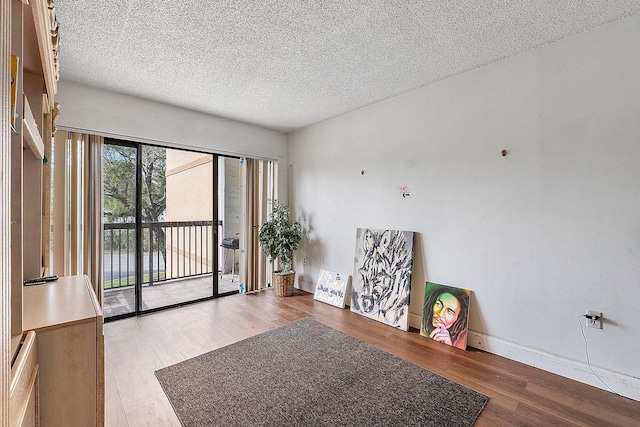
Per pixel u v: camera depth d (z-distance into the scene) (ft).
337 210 12.63
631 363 6.19
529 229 7.52
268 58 7.94
